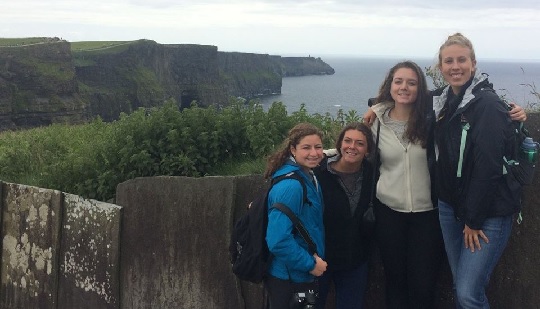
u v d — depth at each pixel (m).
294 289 3.59
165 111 5.97
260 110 6.27
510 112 3.38
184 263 5.07
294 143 3.63
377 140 3.94
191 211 5.01
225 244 4.92
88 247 5.40
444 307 4.46
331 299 4.80
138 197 5.18
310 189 3.60
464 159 3.42
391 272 4.09
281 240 3.40
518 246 4.18
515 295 4.23
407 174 3.84
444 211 3.71
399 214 3.92
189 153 5.66
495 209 3.38
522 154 3.40
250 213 3.66
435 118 3.69
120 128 5.89
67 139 7.57
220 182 4.92
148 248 5.16
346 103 86.38
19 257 5.80
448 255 3.80
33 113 62.03
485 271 3.52
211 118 5.92
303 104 6.62
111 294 5.29
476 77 3.48
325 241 3.98
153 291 5.18
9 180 6.40
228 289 4.95
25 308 5.80
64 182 5.78
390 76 3.94
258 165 5.61
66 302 5.56
